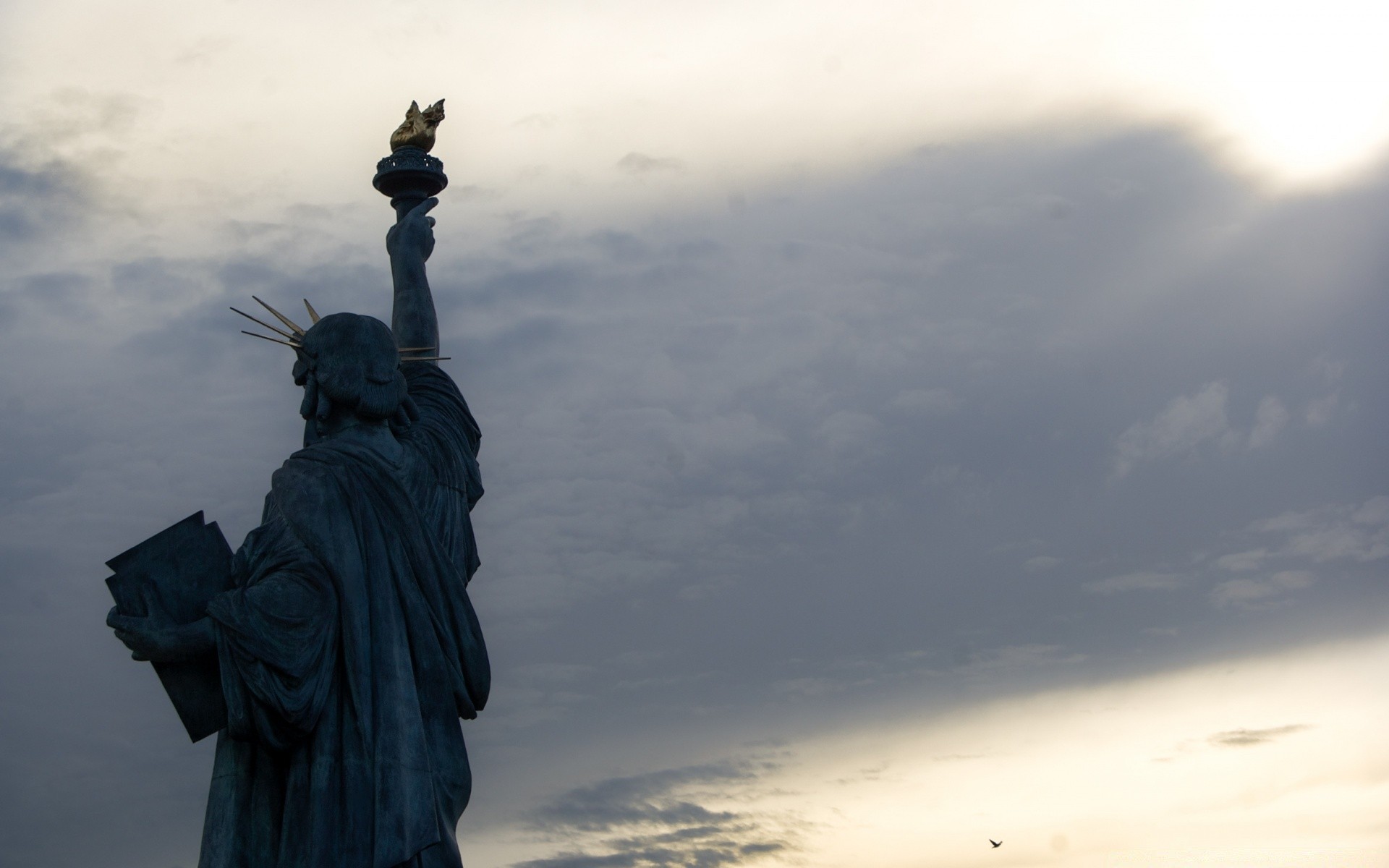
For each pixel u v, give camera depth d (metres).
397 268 86.44
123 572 72.75
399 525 76.44
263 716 71.81
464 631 77.12
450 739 75.81
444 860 74.12
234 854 72.38
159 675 72.69
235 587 74.19
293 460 76.44
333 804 72.12
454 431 83.00
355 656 73.56
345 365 77.88
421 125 89.94
